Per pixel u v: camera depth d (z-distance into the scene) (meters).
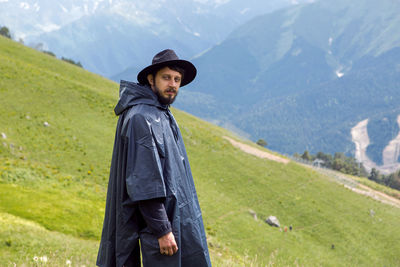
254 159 56.12
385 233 47.75
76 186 28.31
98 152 37.09
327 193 53.66
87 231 20.27
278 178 51.72
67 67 69.50
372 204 56.38
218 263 9.19
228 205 39.19
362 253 41.28
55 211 21.34
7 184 23.97
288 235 38.16
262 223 38.34
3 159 28.41
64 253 11.29
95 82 67.94
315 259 35.25
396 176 197.38
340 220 46.56
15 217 17.53
